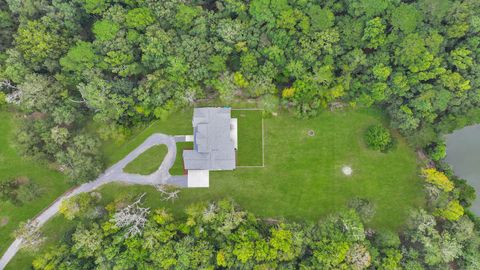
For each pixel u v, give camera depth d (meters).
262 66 59.78
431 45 55.31
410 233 59.25
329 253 55.06
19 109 62.75
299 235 56.25
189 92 59.88
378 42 56.88
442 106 57.09
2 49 58.75
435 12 55.12
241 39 57.84
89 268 56.00
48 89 57.47
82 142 59.06
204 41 58.31
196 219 58.38
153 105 61.00
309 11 55.94
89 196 59.59
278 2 54.91
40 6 55.88
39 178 62.78
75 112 60.06
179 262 55.28
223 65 58.97
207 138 60.06
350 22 56.50
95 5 55.91
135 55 58.91
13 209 62.09
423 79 57.06
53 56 56.97
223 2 59.66
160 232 56.16
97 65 57.53
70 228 61.22
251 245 55.12
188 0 58.75
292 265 55.72
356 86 60.12
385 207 63.19
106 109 58.91
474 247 57.72
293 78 62.28
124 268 54.75
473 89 57.34
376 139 60.94
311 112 61.75
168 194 62.56
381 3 54.06
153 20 57.06
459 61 56.12
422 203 63.19
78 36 58.56
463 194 60.94
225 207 58.44
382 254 57.56
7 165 62.69
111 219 55.72
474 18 55.06
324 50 57.56
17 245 61.31
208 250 55.62
